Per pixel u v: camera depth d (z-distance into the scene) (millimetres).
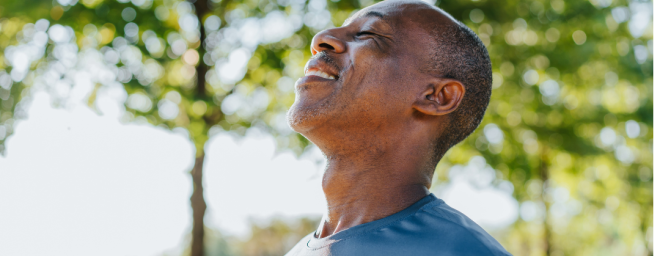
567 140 9820
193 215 8742
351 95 1812
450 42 1961
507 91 9352
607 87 9797
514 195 10258
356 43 1890
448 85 1906
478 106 2051
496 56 8914
